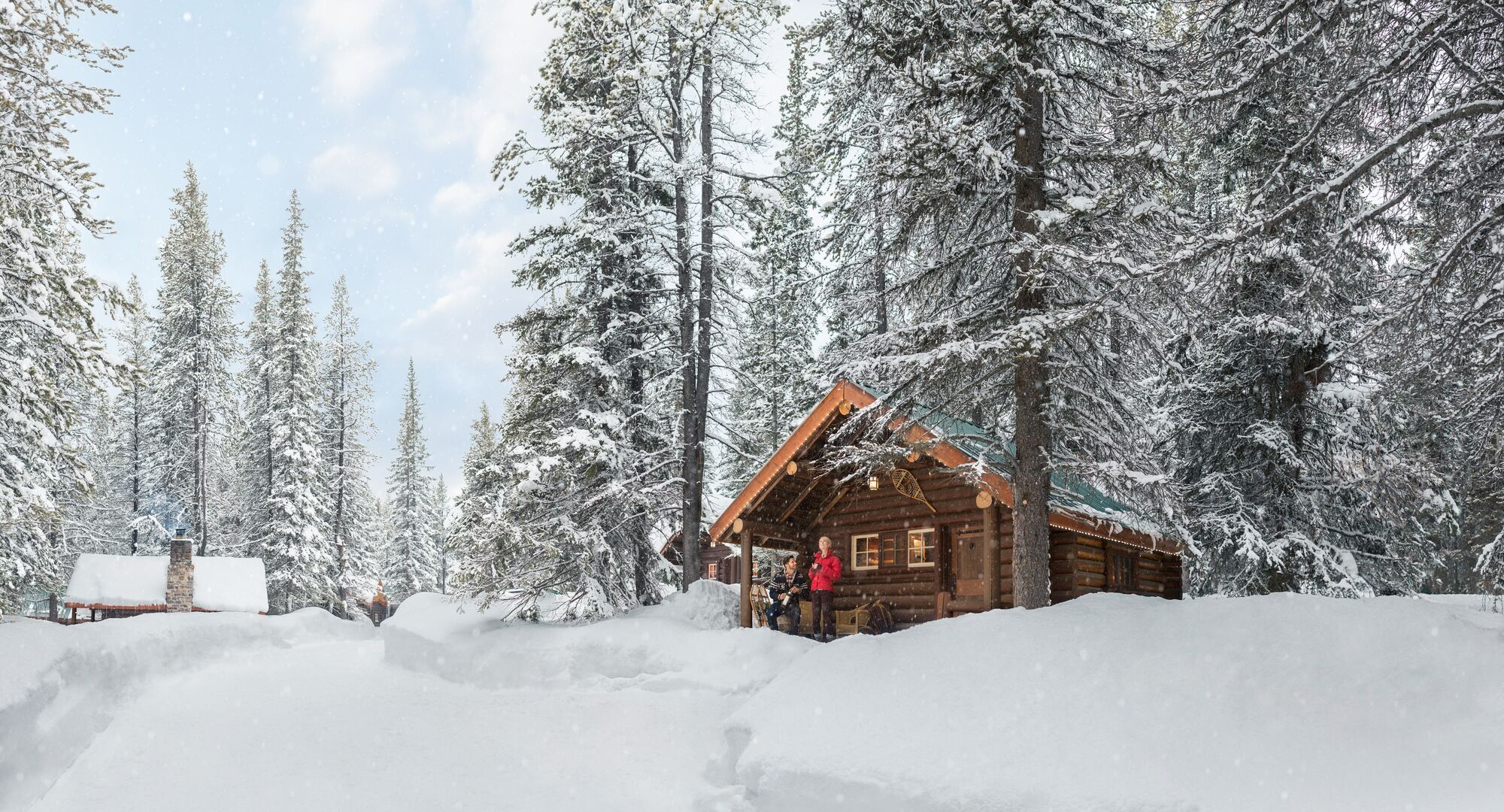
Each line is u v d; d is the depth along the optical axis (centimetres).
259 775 1186
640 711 1388
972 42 1302
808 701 1064
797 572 1758
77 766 1198
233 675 1747
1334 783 702
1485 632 816
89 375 1573
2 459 1739
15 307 1547
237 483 4647
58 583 3494
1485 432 1285
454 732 1363
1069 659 972
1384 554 1958
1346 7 1065
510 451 1930
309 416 4300
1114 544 1747
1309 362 1877
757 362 2994
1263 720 792
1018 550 1359
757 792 976
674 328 2134
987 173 1286
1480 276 1152
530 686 1603
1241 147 1816
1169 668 899
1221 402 1964
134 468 4566
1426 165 1059
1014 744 866
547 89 2086
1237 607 961
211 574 3722
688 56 2012
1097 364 1434
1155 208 1229
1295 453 1842
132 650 1582
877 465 1427
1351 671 810
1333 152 1541
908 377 1346
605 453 1862
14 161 1562
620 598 1905
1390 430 1823
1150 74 1331
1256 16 1152
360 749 1291
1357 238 1180
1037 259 1193
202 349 4394
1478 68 1119
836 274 1535
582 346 2022
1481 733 693
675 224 2048
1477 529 2103
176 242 4478
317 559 4056
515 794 1128
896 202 1377
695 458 2050
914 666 1055
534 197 2030
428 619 1964
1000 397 1486
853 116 1462
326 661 1978
